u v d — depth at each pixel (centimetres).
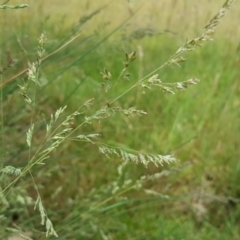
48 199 184
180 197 180
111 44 188
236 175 213
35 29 206
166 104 249
